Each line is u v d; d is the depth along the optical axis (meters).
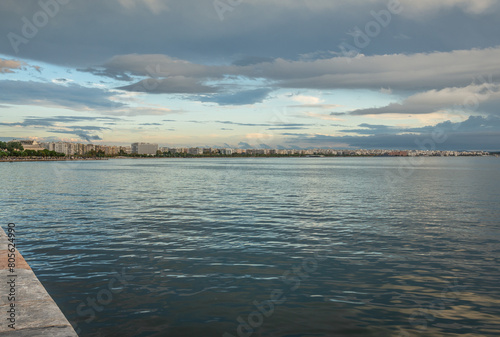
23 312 7.43
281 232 21.09
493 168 152.12
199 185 59.75
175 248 17.02
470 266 14.33
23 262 10.98
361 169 143.62
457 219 25.98
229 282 12.22
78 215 27.42
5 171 122.50
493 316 9.72
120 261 14.69
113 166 187.25
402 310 10.07
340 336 8.53
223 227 22.58
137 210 30.20
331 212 29.33
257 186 57.69
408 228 22.39
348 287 11.86
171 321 9.19
